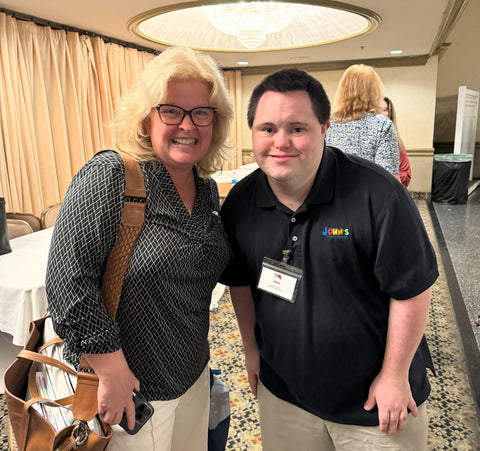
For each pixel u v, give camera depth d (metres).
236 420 2.04
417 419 1.15
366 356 1.10
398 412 1.06
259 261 1.15
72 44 5.10
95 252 0.94
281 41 5.80
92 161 0.99
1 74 4.28
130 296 0.99
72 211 0.93
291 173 0.97
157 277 1.00
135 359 1.04
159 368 1.07
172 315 1.06
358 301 1.07
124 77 5.96
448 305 3.36
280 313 1.13
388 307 1.12
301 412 1.25
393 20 4.72
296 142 0.95
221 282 1.29
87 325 0.92
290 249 1.09
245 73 8.20
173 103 1.01
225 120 1.13
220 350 2.71
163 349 1.06
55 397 1.07
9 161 4.45
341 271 1.05
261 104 0.96
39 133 4.83
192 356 1.15
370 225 1.01
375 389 1.10
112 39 5.73
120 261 0.98
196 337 1.15
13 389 1.10
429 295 1.05
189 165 1.08
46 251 2.55
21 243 2.73
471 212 6.62
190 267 1.06
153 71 1.01
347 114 2.08
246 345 1.39
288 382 1.19
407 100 7.57
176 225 1.04
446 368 2.46
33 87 4.71
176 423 1.22
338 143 2.12
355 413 1.14
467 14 8.00
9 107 4.38
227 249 1.18
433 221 6.09
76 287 0.91
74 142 5.28
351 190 1.03
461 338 2.80
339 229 1.03
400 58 7.34
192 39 5.68
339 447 1.21
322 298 1.07
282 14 4.34
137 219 0.98
